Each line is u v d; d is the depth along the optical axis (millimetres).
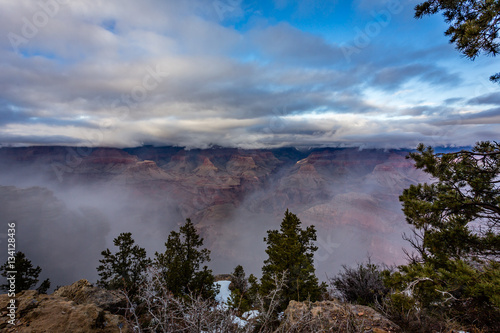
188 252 17266
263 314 3432
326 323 4023
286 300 9047
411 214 6469
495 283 4090
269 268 11344
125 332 3674
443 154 6281
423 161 6523
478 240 5539
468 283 4379
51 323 3617
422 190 6863
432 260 5840
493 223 6074
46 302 4098
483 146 6316
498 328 3750
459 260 5094
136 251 15164
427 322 3980
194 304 2828
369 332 3949
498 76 5441
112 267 14617
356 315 4656
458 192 6164
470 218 5789
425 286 4852
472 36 4625
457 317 4316
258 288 10367
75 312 3871
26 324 3553
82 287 6547
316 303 5570
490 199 5863
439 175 6430
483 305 4102
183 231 17391
